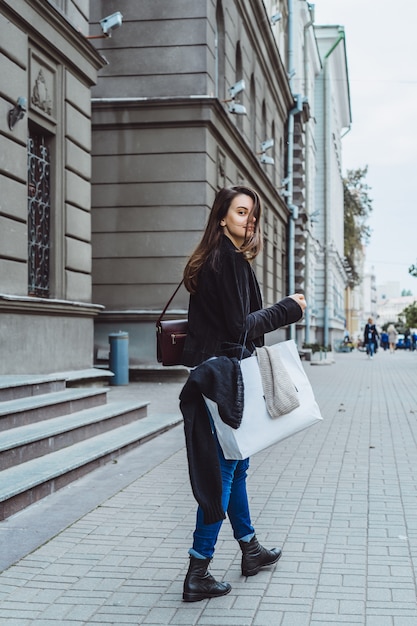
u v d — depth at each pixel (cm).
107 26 1295
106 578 413
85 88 1134
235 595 385
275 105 2789
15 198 885
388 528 508
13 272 880
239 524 411
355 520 529
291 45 3095
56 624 353
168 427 924
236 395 362
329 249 4734
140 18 1581
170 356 384
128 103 1566
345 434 955
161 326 386
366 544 471
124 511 554
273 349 382
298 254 3294
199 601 378
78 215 1105
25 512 548
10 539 483
